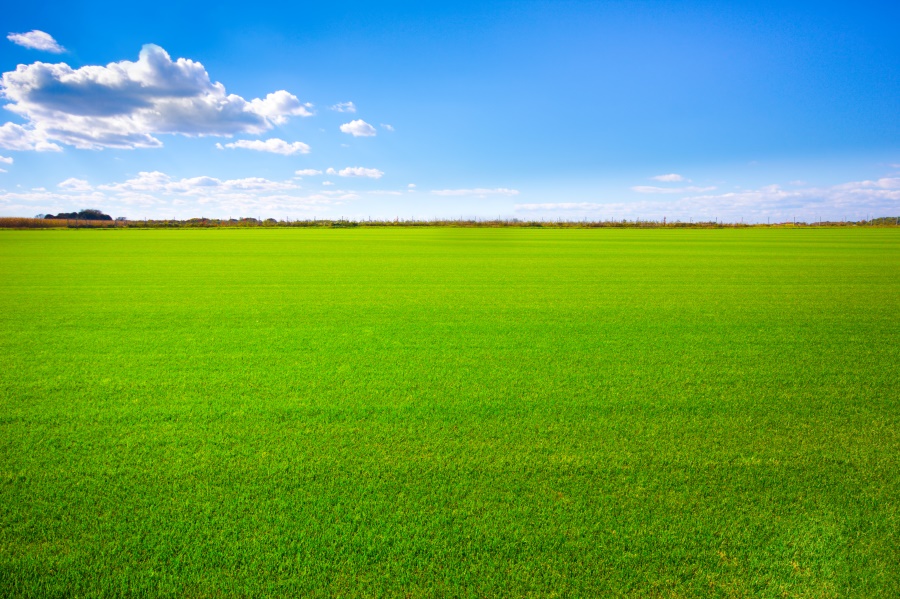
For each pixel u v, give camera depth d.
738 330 9.01
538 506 3.46
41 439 4.48
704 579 2.81
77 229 65.69
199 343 8.02
